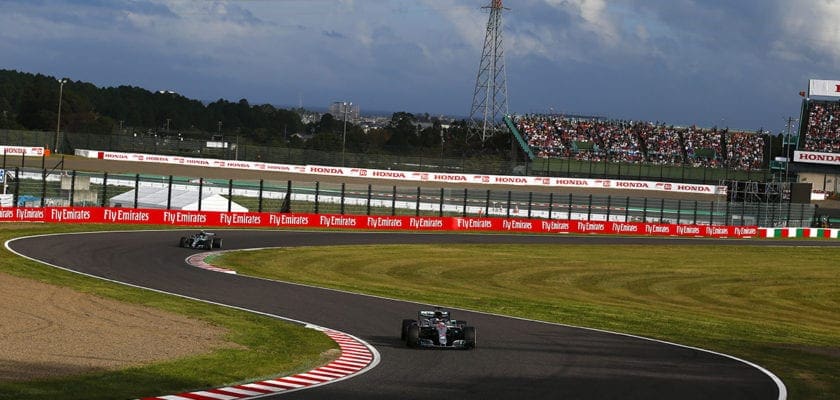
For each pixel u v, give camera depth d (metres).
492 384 21.78
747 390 22.39
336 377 22.05
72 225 62.28
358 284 46.09
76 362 22.08
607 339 30.64
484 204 89.88
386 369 23.36
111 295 35.38
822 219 100.06
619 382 22.70
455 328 27.58
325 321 32.41
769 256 73.38
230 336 27.70
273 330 29.52
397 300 39.19
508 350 27.30
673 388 22.20
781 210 95.75
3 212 61.81
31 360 22.02
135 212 66.38
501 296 45.44
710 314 44.44
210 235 56.28
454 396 20.25
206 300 36.25
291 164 117.75
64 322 28.19
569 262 62.16
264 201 82.88
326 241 64.56
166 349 24.66
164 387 19.95
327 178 110.88
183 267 46.72
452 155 134.62
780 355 28.92
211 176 104.56
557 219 85.00
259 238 63.34
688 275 59.62
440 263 57.81
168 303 34.34
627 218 88.50
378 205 86.62
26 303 31.52
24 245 50.84
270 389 20.33
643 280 56.50
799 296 54.34
